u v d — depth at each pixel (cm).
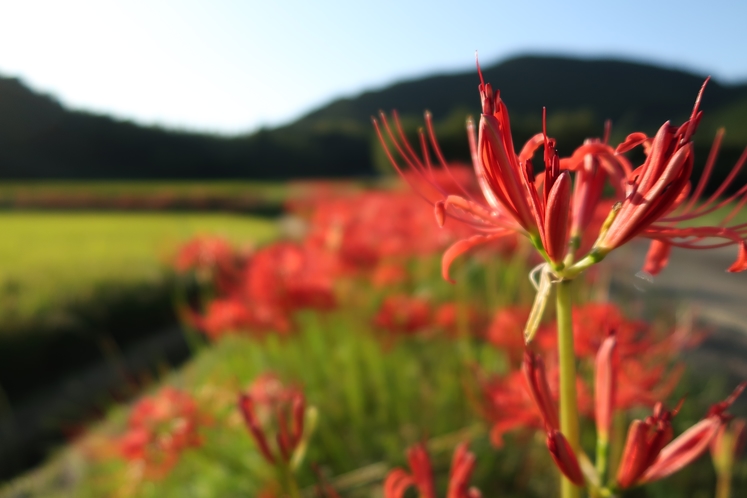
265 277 306
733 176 92
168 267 1005
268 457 142
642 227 77
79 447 436
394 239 388
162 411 242
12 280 973
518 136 846
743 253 79
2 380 692
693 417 391
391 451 335
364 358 412
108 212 2852
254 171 5434
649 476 91
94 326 827
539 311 83
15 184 4253
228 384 305
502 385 179
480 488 309
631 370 186
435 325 345
